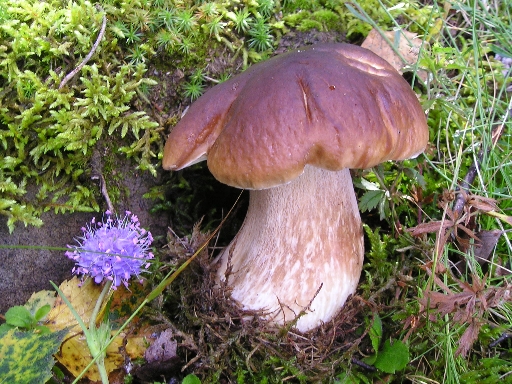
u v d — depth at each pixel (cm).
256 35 25
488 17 28
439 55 28
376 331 21
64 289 22
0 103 21
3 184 21
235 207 27
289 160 17
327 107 17
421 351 21
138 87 23
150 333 22
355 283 21
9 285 22
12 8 21
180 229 27
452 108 26
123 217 25
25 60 22
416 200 25
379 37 27
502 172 24
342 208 21
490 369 20
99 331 18
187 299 23
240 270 21
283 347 20
